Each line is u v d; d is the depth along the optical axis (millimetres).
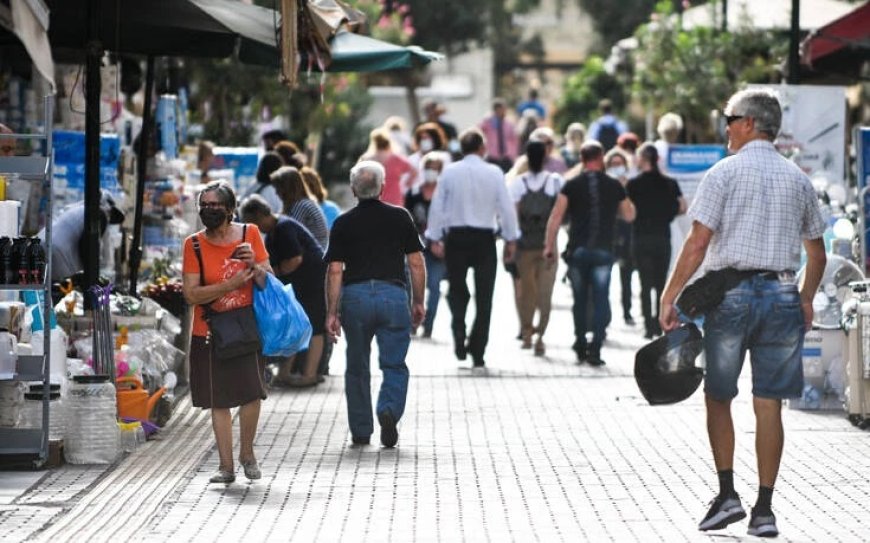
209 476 29172
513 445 32531
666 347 25016
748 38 70438
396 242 32750
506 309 64438
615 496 27281
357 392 32594
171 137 48531
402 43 98438
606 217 45812
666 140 60000
